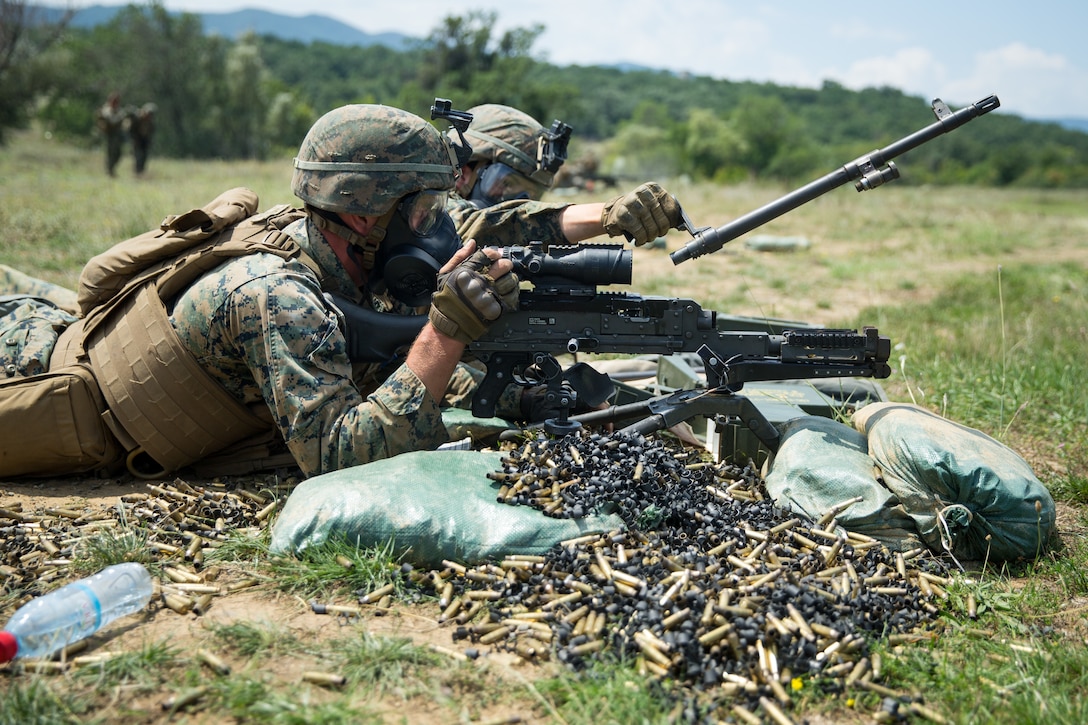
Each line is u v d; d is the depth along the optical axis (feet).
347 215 12.92
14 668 8.96
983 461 11.88
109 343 13.35
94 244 34.50
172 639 9.61
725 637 9.44
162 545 11.39
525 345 13.17
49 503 12.92
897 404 13.97
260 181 71.77
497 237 16.10
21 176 69.46
